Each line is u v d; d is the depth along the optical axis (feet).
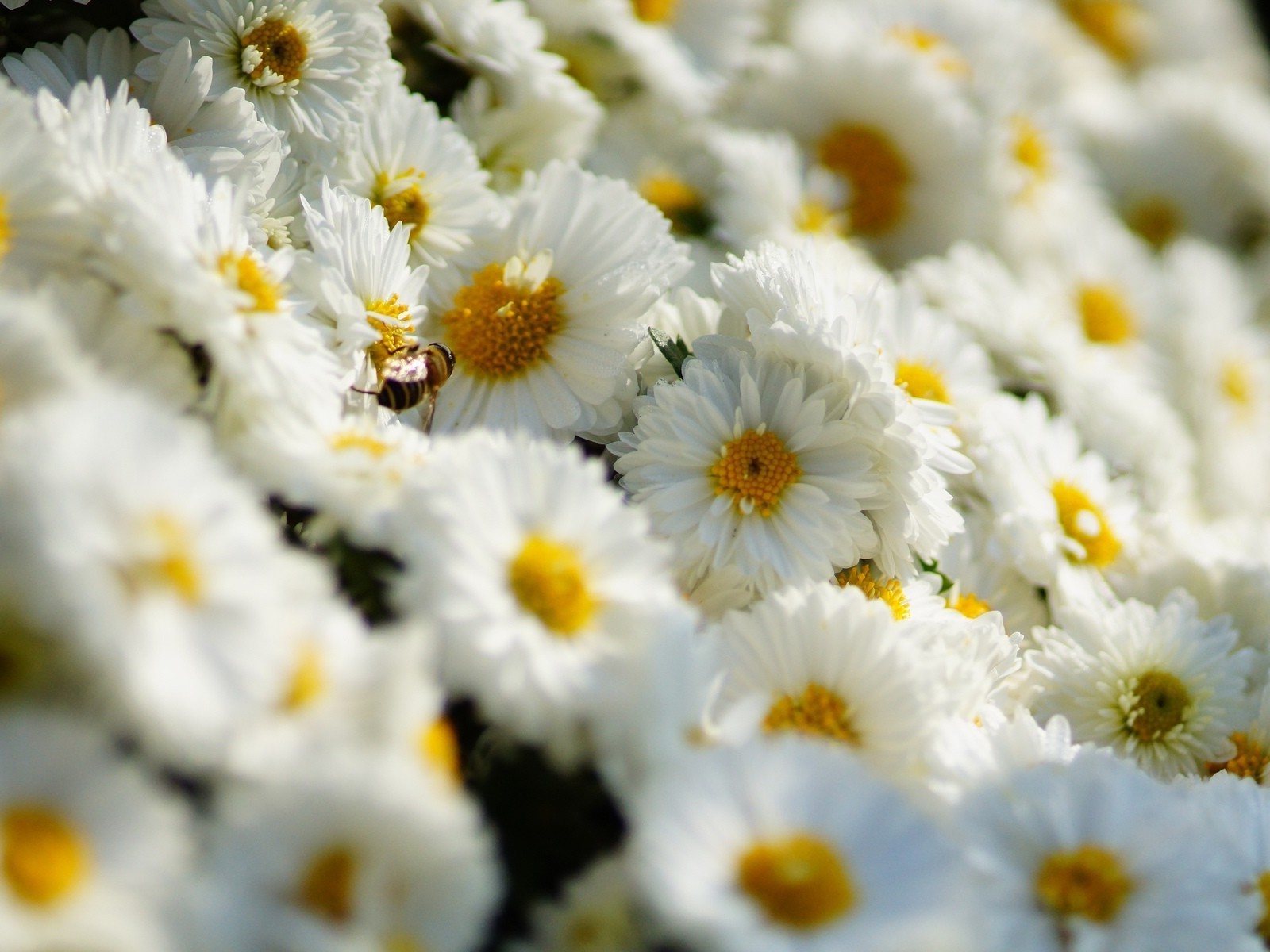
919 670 1.58
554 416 1.70
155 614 1.39
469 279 1.74
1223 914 1.51
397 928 1.40
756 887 1.44
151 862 1.37
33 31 1.69
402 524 1.48
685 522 1.66
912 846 1.45
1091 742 1.64
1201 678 1.76
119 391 1.46
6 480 1.37
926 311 1.88
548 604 1.49
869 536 1.68
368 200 1.72
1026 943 1.50
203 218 1.57
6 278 1.50
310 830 1.38
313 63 1.73
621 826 1.48
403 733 1.42
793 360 1.69
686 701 1.48
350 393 1.63
